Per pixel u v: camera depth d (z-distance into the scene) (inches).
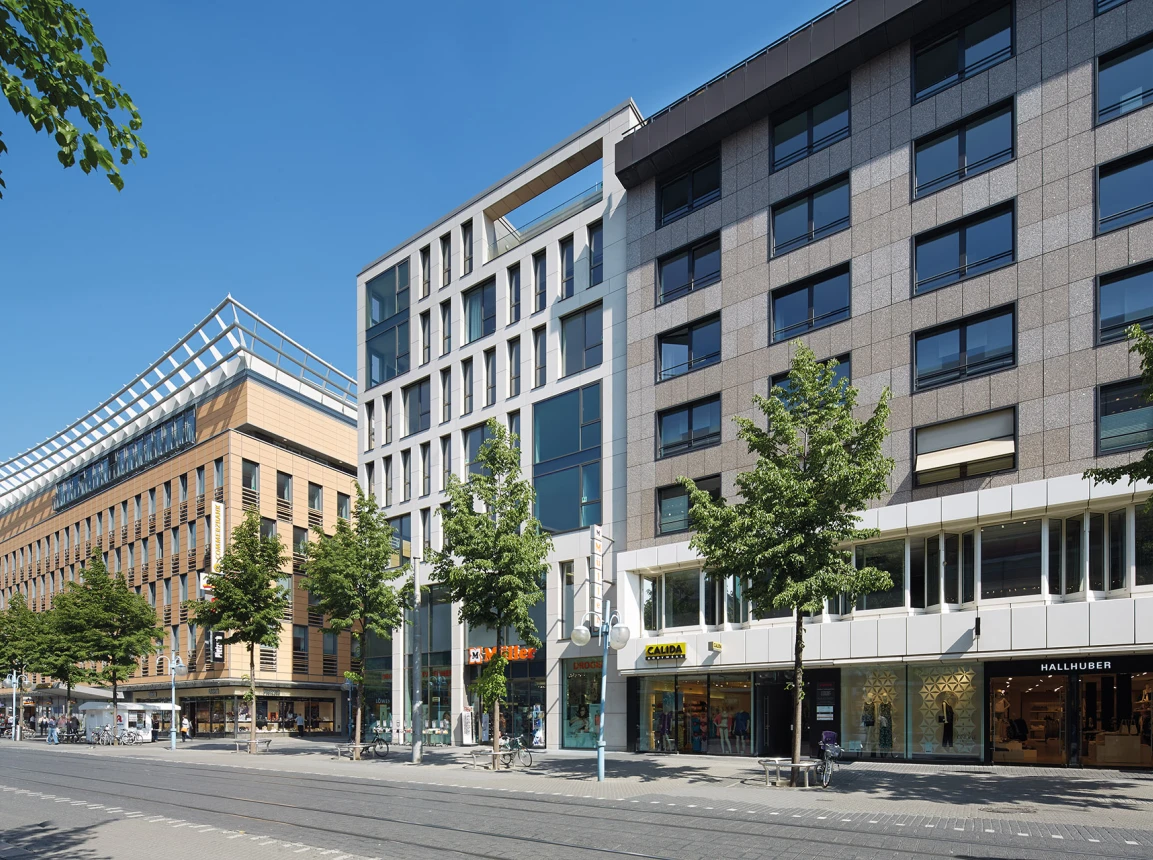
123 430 2760.8
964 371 912.3
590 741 1236.5
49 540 3011.8
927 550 920.3
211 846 488.7
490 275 1523.1
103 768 1090.7
